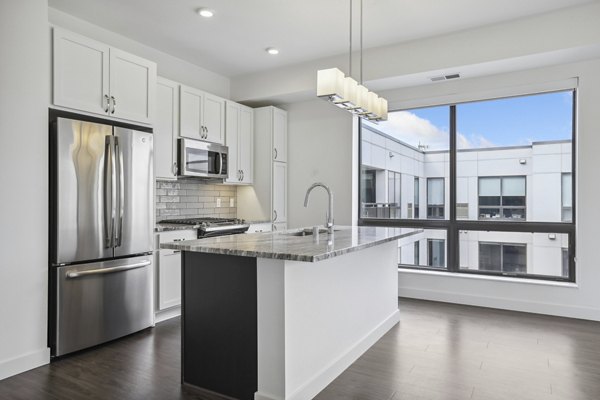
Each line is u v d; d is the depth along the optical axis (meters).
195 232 3.99
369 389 2.40
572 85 3.83
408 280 4.65
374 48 4.31
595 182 3.70
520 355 2.91
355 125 5.05
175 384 2.45
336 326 2.65
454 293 4.39
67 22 3.53
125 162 3.22
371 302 3.21
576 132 3.88
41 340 2.72
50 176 2.82
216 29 3.85
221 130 4.68
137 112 3.44
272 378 2.14
